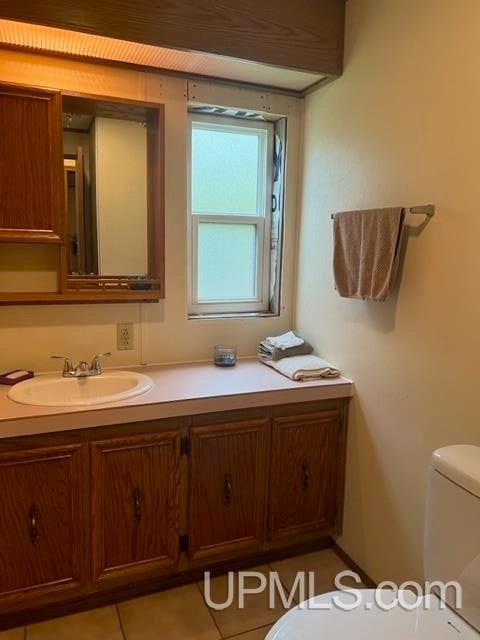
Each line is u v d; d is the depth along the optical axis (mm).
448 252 1561
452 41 1517
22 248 1990
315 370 2109
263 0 1917
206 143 2373
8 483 1628
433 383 1645
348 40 2018
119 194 2094
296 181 2455
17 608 1721
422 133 1648
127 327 2195
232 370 2225
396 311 1802
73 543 1749
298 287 2502
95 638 1731
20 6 1615
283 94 2338
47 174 1896
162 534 1884
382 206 1856
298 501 2102
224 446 1925
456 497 1256
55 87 1950
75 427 1672
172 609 1873
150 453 1810
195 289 2432
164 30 1800
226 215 2443
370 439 1981
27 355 2041
